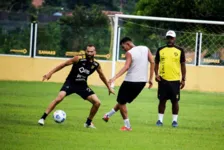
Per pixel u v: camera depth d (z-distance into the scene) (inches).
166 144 1019.3
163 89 1256.2
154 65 1267.2
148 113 1469.0
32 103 1547.7
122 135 1088.2
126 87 1147.9
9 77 2284.7
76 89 1144.2
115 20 2069.4
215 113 1542.8
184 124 1299.2
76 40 2268.7
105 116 1193.4
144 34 2247.8
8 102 1546.5
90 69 1137.4
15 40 2282.2
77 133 1081.4
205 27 2615.7
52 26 2276.1
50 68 2278.5
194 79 2236.7
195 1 2842.0
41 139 1005.2
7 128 1100.5
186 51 2237.9
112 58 2134.6
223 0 2824.8
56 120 1179.9
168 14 2874.0
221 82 2237.9
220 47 2237.9
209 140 1086.4
